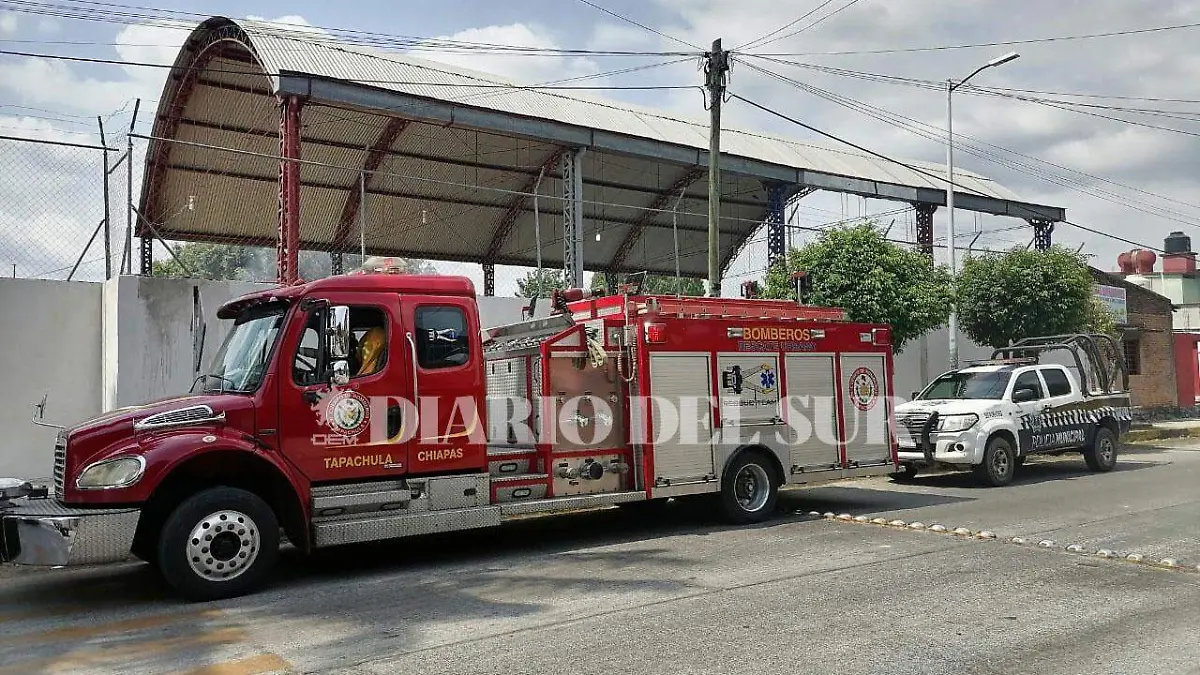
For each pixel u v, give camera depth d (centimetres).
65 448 711
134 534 691
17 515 694
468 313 884
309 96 1582
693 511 1155
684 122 2327
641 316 1009
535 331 1010
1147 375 2895
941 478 1530
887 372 1210
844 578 747
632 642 571
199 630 624
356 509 800
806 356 1129
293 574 821
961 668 513
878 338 1203
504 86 2002
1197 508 1116
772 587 718
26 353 1195
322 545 775
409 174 2269
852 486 1441
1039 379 1498
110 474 692
